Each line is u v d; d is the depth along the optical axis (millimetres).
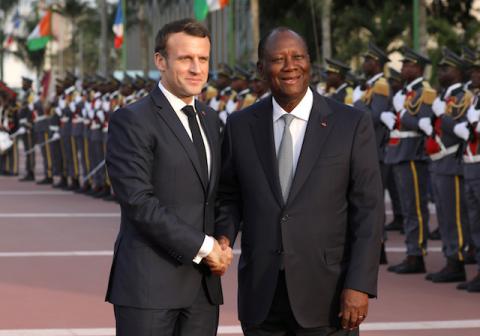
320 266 5578
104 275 11898
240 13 47781
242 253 5805
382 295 10789
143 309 5406
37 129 24953
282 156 5668
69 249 13977
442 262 12953
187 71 5453
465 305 10281
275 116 5711
